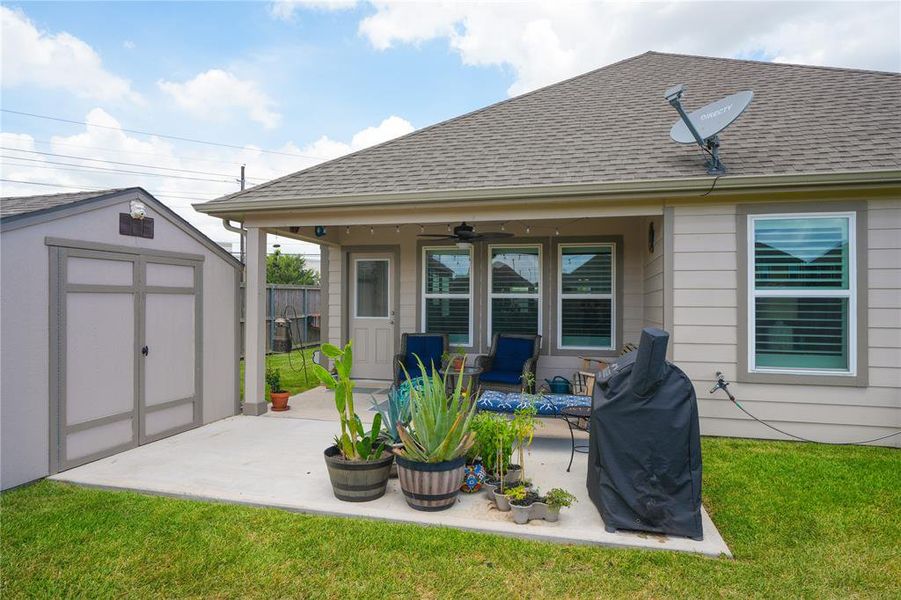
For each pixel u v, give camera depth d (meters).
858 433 4.93
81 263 4.30
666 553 2.93
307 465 4.36
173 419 5.29
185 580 2.65
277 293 13.43
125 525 3.21
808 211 5.00
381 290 8.44
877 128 5.55
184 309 5.44
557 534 3.12
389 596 2.52
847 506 3.54
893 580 2.67
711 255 5.21
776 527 3.25
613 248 7.44
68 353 4.19
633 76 8.32
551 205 5.64
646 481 3.15
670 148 5.84
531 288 7.75
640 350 3.09
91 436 4.40
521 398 4.59
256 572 2.72
